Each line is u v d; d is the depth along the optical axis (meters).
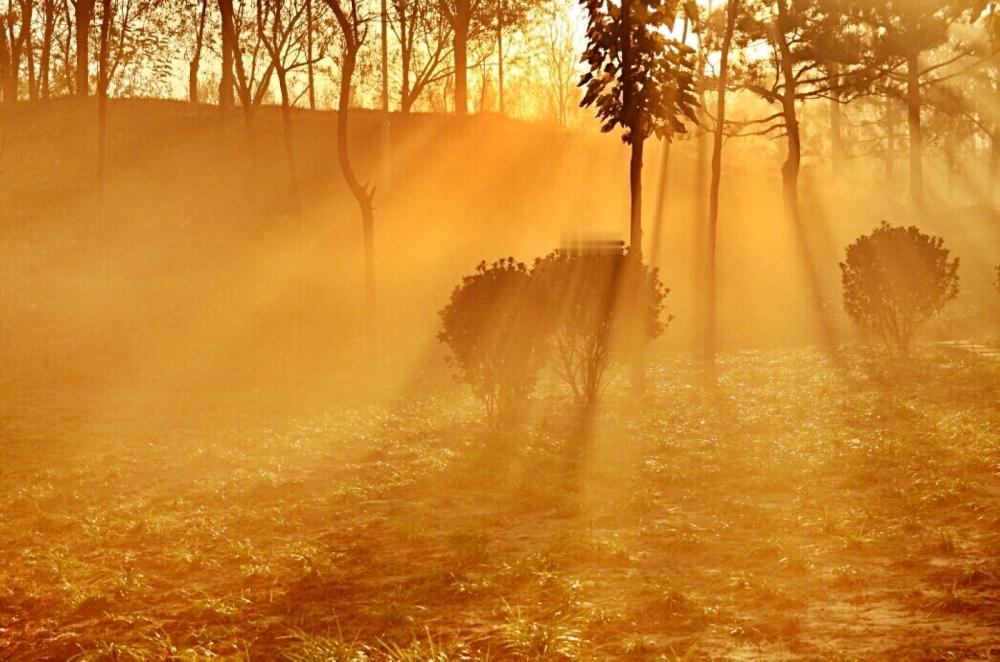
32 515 9.05
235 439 13.05
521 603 5.76
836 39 30.91
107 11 33.41
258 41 41.09
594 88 15.54
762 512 7.81
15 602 6.41
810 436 11.25
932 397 13.48
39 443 13.32
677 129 15.41
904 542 6.73
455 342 13.00
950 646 4.65
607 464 10.35
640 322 15.37
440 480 9.84
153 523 8.38
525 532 7.75
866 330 23.53
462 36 49.09
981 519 7.14
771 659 4.64
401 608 5.70
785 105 32.25
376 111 48.66
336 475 10.45
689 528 7.43
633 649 4.85
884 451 9.91
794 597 5.65
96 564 7.20
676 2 15.03
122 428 14.50
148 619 5.86
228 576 6.81
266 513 8.73
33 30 48.38
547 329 13.04
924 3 30.69
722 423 12.70
